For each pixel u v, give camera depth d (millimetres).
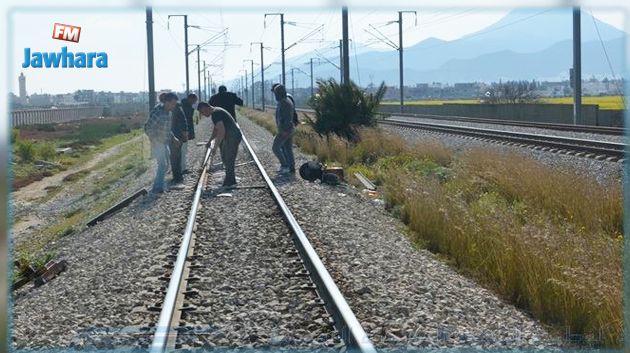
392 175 19719
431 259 11852
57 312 9320
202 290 9633
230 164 20516
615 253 9633
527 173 16812
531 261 9523
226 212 16062
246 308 8828
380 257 11594
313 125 35812
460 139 34594
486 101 92750
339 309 7996
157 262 11516
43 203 28828
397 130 44094
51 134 68875
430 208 14172
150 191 20938
